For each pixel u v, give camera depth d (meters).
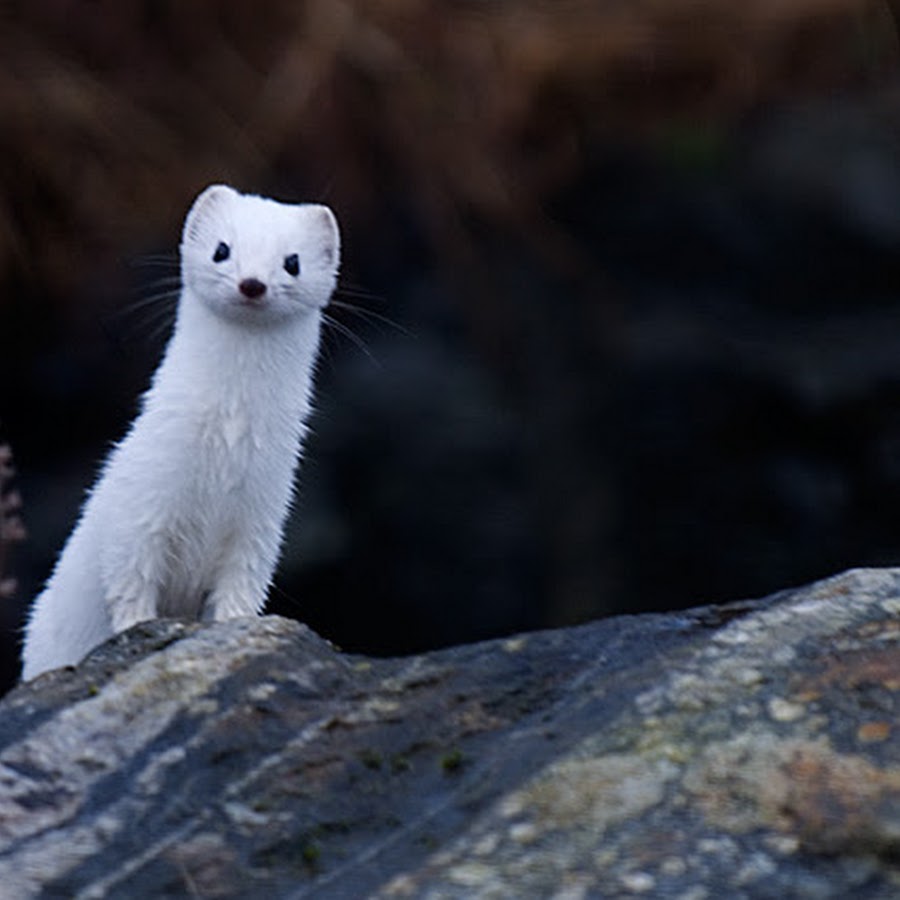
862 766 5.50
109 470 8.08
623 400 18.28
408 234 18.73
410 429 17.78
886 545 17.75
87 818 5.73
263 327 7.80
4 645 16.14
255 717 6.07
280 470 7.96
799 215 19.17
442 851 5.49
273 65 18.08
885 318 18.84
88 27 18.02
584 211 19.31
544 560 17.61
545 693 6.12
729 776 5.55
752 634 6.18
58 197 17.92
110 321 17.88
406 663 6.32
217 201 7.98
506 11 18.23
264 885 5.46
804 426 17.97
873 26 18.62
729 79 18.70
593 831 5.46
